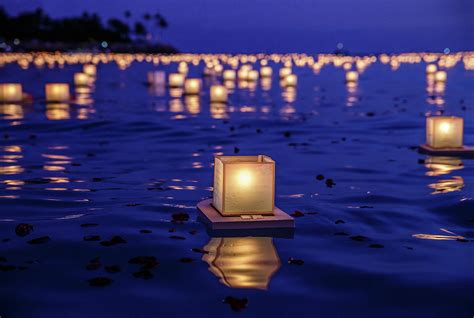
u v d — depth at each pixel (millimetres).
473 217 2580
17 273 1828
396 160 4125
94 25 70250
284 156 4324
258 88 12891
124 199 2891
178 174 3611
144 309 1578
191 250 2072
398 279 1812
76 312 1556
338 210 2701
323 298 1668
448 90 12125
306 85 14070
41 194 2984
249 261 1968
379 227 2432
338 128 6039
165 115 7137
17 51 59156
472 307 1616
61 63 30125
